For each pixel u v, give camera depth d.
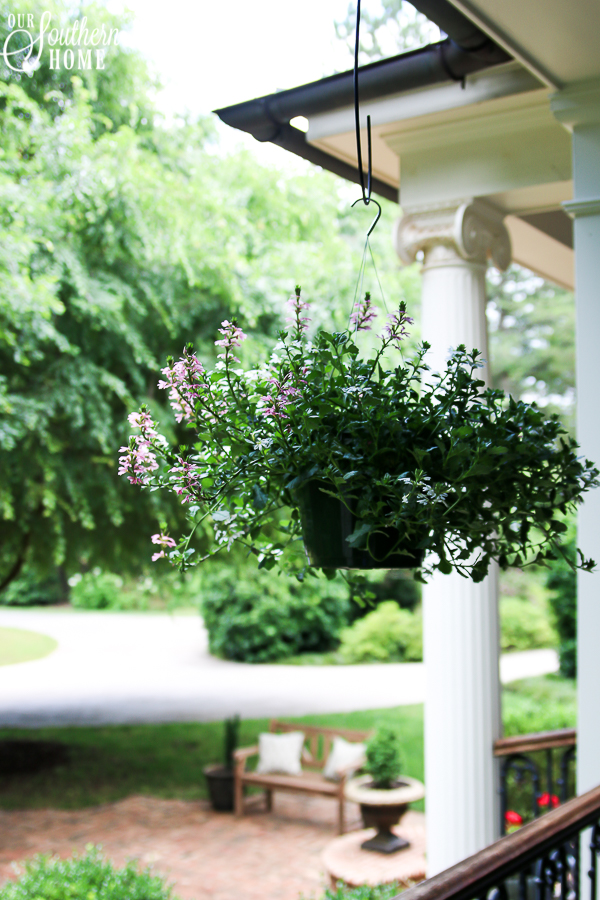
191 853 6.09
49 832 6.45
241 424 1.65
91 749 9.15
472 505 1.68
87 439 5.68
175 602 8.34
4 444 4.89
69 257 5.05
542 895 1.84
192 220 5.40
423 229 3.61
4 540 6.68
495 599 3.55
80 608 23.42
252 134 3.52
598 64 2.70
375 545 1.65
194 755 9.01
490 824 3.44
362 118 3.49
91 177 4.87
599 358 2.86
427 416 1.65
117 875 3.77
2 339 5.04
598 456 2.86
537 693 10.98
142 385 5.70
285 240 6.67
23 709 11.27
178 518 6.23
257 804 7.53
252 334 5.96
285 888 5.39
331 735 7.54
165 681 13.66
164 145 6.13
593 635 2.85
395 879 4.77
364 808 5.43
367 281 7.05
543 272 5.21
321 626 16.23
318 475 1.62
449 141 3.56
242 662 15.84
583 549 2.86
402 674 14.24
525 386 17.88
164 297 5.63
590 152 2.88
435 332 3.56
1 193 4.69
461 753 3.42
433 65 3.04
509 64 3.15
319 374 1.61
